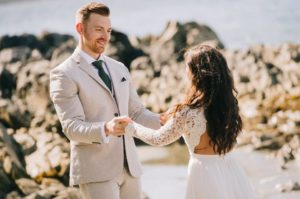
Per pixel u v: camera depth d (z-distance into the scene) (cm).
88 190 447
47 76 1248
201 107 415
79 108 439
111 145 448
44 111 1156
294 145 1022
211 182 418
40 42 2042
